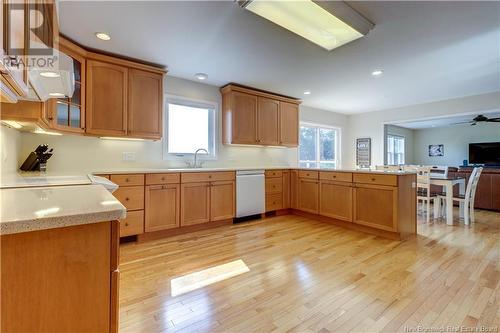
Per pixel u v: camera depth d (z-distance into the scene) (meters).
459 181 4.06
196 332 1.44
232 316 1.58
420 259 2.45
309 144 5.85
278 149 5.18
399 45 2.68
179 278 2.07
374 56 2.96
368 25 2.21
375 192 3.24
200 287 1.93
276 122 4.59
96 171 2.75
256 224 3.78
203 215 3.44
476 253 2.60
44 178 1.85
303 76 3.65
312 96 4.77
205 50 2.80
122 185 2.80
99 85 2.82
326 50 2.79
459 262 2.37
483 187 4.91
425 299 1.76
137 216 2.91
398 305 1.69
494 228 3.55
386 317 1.57
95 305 0.80
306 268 2.26
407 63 3.16
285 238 3.11
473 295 1.80
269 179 4.22
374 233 3.30
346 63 3.18
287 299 1.77
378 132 6.00
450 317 1.56
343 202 3.62
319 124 5.85
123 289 1.90
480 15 2.13
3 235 0.69
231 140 4.02
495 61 3.10
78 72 2.69
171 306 1.68
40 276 0.73
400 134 8.80
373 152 6.09
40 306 0.73
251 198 3.95
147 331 1.44
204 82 3.97
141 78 3.12
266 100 4.45
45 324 0.74
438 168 5.50
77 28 2.33
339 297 1.79
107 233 0.81
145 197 2.96
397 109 5.68
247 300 1.76
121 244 2.87
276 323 1.51
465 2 1.96
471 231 3.40
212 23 2.25
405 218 3.13
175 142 3.80
